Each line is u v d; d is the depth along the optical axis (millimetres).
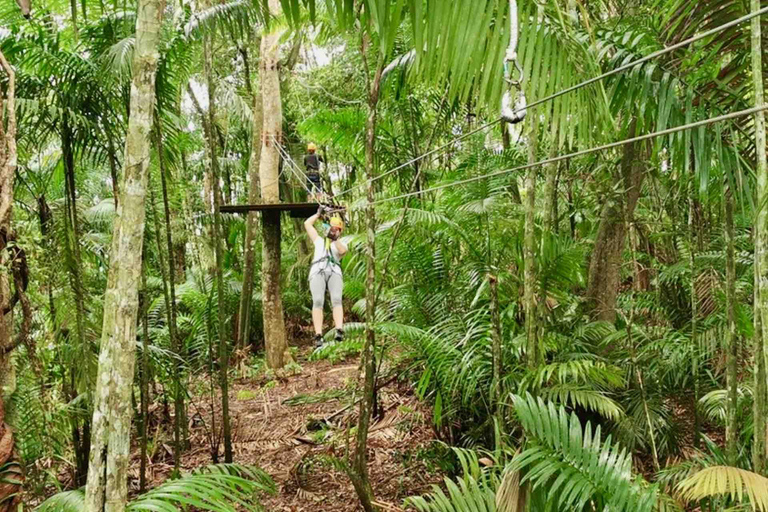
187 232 10758
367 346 3291
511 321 3934
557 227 4973
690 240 3971
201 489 2121
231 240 12297
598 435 2375
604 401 3150
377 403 5352
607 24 3426
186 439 4820
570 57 2104
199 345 6285
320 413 5602
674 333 4078
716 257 4395
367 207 3281
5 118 3201
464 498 2414
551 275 3516
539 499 2373
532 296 3209
